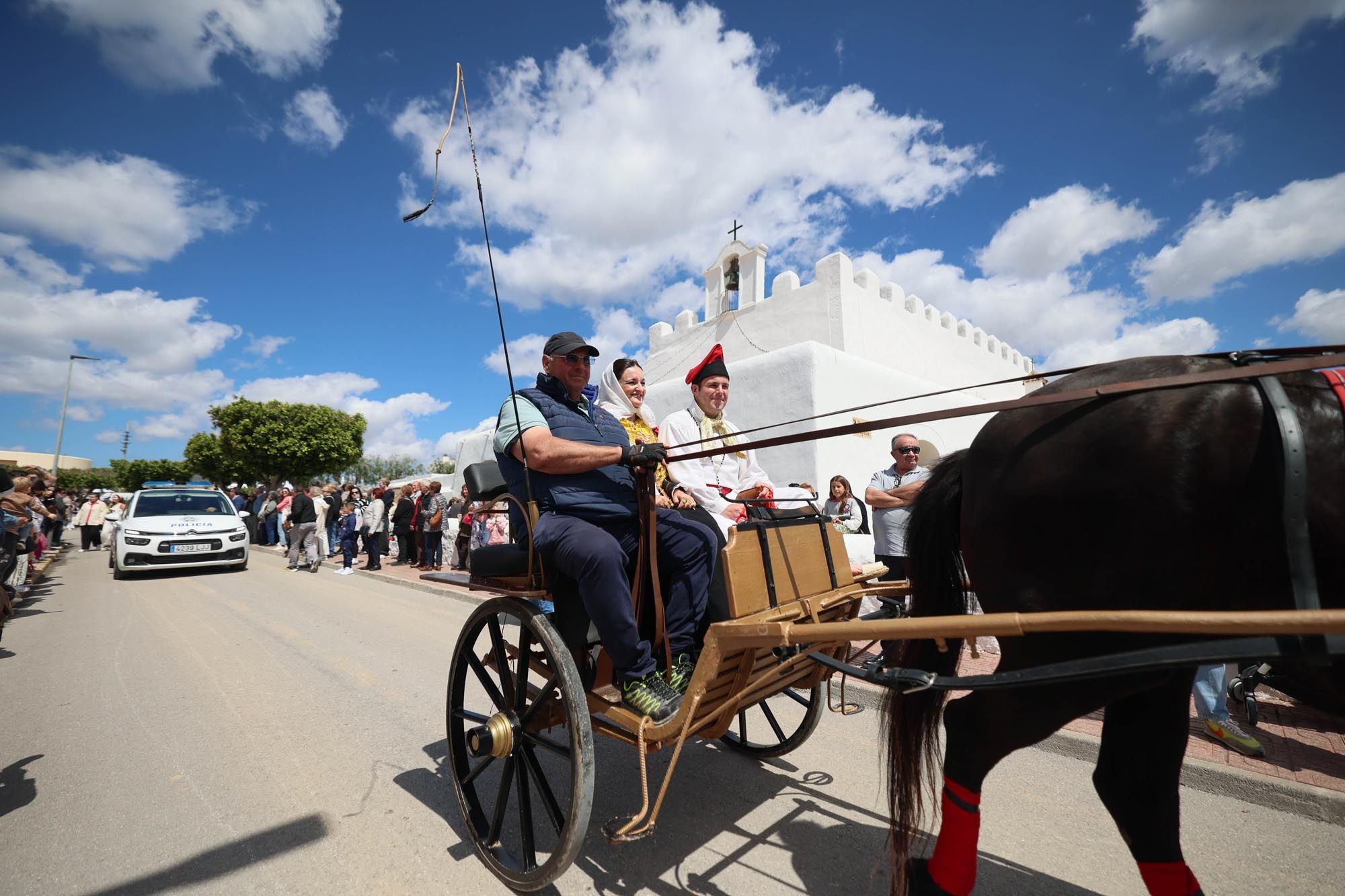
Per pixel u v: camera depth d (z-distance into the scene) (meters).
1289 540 1.55
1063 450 1.90
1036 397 1.94
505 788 2.66
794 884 2.55
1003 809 3.12
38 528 11.16
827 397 9.95
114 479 69.69
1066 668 1.66
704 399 4.16
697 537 2.73
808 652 2.47
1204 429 1.70
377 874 2.62
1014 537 1.98
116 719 4.36
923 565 2.34
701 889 2.52
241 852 2.77
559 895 2.48
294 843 2.84
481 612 2.86
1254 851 2.75
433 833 2.93
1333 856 2.70
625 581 2.46
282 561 15.54
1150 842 2.03
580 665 2.72
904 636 1.73
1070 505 1.87
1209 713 3.60
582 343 2.95
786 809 3.12
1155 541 1.74
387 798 3.25
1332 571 1.54
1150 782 2.04
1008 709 1.98
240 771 3.56
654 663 2.52
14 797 3.27
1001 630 1.58
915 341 14.39
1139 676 1.82
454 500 14.30
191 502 13.37
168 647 6.36
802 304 13.12
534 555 2.64
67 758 3.74
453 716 2.92
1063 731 3.82
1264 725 3.87
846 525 7.06
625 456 2.43
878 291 13.59
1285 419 1.59
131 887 2.52
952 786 2.07
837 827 2.96
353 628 7.28
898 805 2.20
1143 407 1.80
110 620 7.82
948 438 11.96
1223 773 3.27
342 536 13.45
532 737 2.57
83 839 2.88
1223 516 1.65
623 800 3.24
